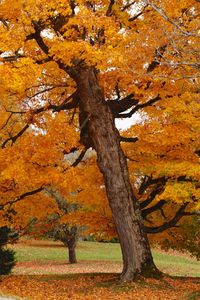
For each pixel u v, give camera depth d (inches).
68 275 616.1
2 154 516.7
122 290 477.4
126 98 562.6
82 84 540.1
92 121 544.1
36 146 520.4
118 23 483.5
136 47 454.3
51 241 1738.4
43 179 498.0
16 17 430.3
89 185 575.5
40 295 453.7
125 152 575.5
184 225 642.2
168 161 523.5
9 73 404.2
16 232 908.6
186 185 474.3
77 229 1217.4
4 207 584.7
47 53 489.4
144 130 521.3
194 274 1120.2
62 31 462.9
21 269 1062.4
